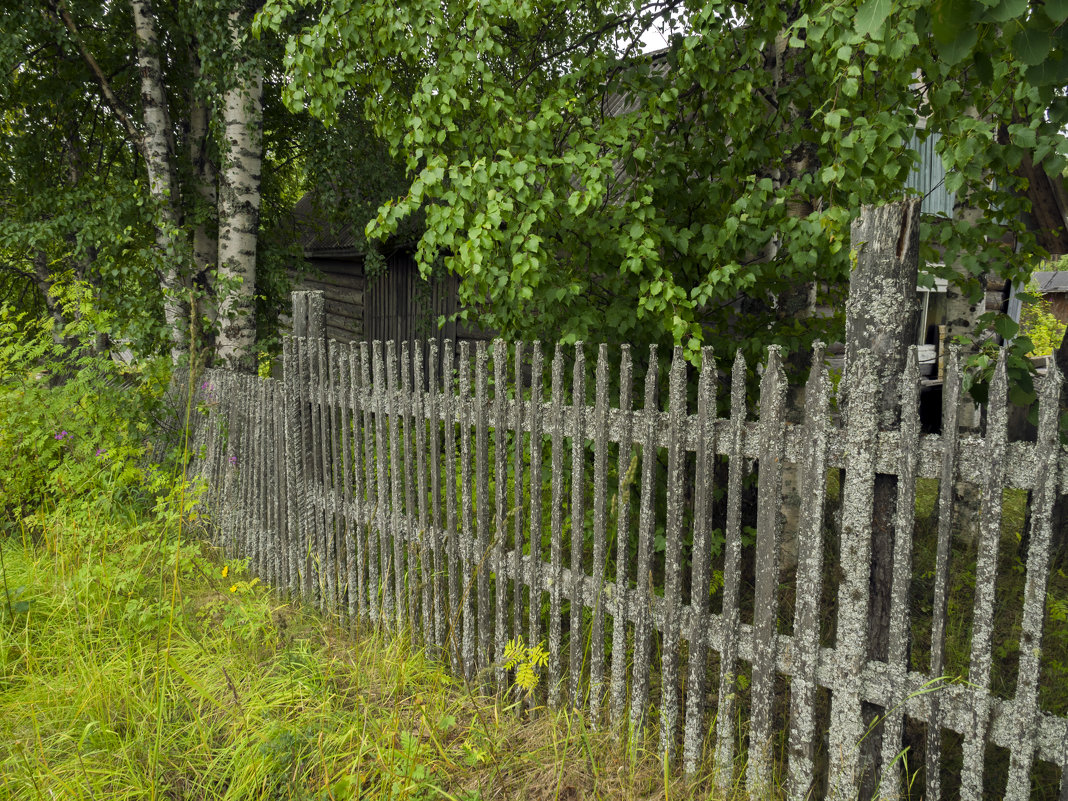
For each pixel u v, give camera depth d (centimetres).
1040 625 175
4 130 851
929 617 366
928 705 194
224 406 488
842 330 379
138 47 710
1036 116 250
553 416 274
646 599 253
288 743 256
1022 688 178
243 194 689
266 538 445
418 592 344
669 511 243
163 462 552
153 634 349
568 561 388
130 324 644
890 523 203
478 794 238
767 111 373
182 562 417
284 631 374
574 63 371
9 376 508
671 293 299
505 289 352
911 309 195
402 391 334
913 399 190
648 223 325
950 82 276
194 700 302
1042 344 1189
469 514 312
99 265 743
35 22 704
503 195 318
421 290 915
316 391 394
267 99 837
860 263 200
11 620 353
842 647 209
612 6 373
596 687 269
